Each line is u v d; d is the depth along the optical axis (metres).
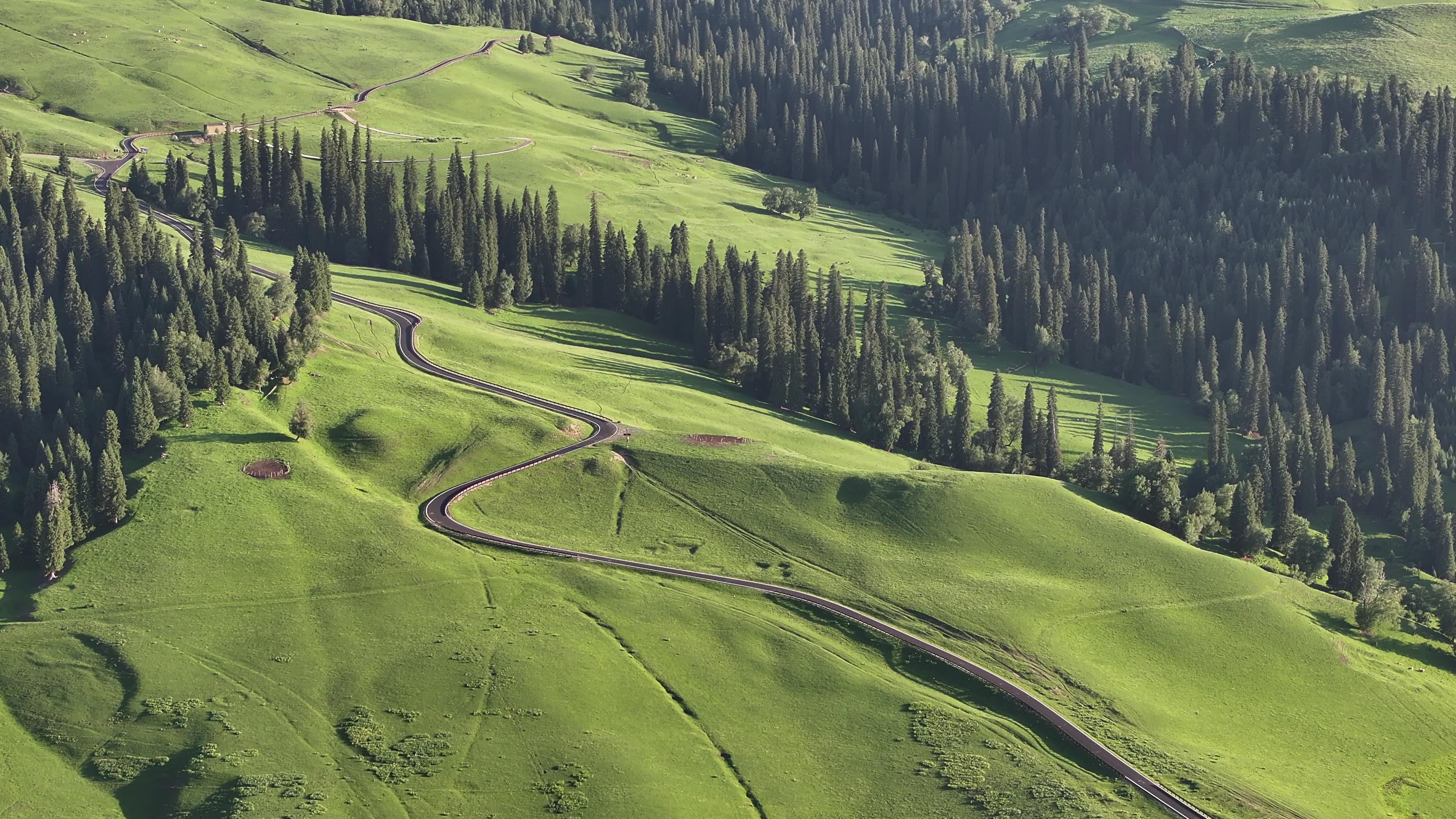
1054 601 177.50
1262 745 156.25
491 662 155.38
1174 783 143.25
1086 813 135.75
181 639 157.38
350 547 176.75
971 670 160.50
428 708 147.88
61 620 160.12
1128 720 154.50
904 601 174.50
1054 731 150.88
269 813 129.75
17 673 150.62
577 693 151.50
